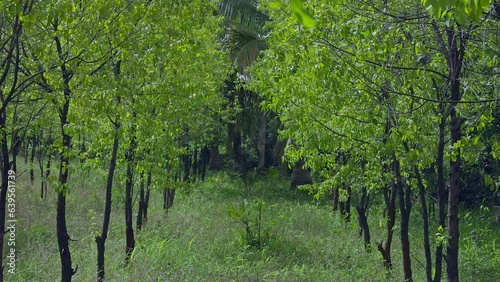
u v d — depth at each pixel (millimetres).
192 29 8680
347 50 7301
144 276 9703
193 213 16703
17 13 5562
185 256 11312
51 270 9789
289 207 18859
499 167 12125
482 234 15320
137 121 8727
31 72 6605
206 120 14930
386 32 6805
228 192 22531
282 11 8797
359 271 11117
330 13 6941
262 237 13102
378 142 8094
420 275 10891
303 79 8109
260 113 22375
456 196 7285
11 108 6961
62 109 6910
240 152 27094
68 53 6680
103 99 6285
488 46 6496
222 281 9992
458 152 7168
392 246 13398
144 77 7844
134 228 14023
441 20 6609
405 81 7035
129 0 6508
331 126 8531
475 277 11320
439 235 7230
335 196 18000
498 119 8875
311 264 11641
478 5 3316
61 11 5754
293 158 9805
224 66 14766
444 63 7160
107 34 6465
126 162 10469
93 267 9883
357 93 7719
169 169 13141
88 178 20109
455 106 6973
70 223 13766
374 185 9852
